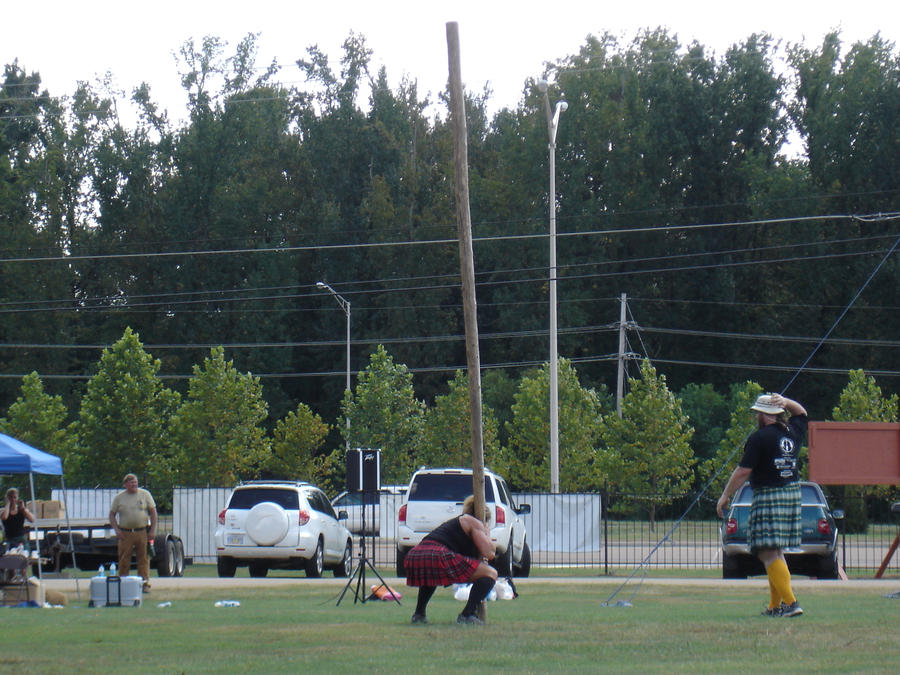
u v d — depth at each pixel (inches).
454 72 1002.1
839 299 5378.9
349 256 5964.6
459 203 988.6
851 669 639.8
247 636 832.3
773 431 895.1
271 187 6136.8
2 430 3816.4
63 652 753.6
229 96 6077.8
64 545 1892.2
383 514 2928.2
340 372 5674.2
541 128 5743.1
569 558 2162.9
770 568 908.0
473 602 905.5
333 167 6294.3
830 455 1721.2
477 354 966.4
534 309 5600.4
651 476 3919.8
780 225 5319.9
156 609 1133.7
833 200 5369.1
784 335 5447.8
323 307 5989.2
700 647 738.8
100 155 5954.7
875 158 5300.2
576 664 670.5
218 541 1828.2
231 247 5821.9
